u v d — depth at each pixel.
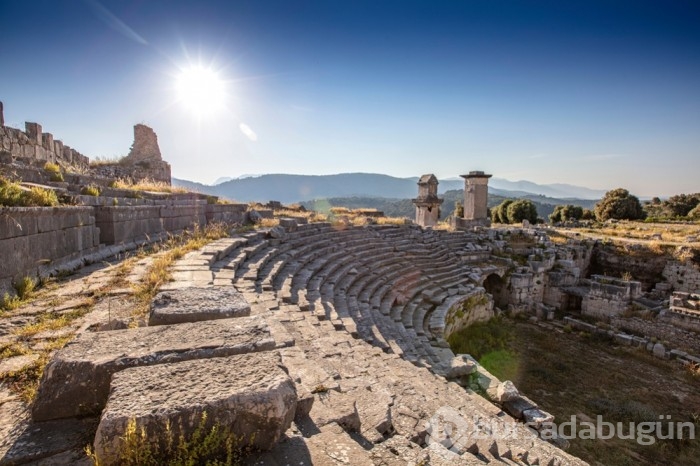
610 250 26.91
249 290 8.70
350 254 17.83
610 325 20.12
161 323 4.18
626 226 39.06
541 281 24.16
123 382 2.87
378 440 3.90
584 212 60.41
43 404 3.09
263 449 2.89
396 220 28.44
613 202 51.97
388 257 20.28
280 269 12.16
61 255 8.52
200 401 2.69
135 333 3.72
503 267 24.20
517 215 52.94
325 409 3.89
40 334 5.08
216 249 11.02
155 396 2.72
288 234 16.56
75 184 11.69
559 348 17.77
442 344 13.17
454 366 10.68
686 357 16.12
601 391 13.78
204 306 4.45
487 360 16.19
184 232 15.02
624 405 12.66
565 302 23.73
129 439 2.44
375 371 6.50
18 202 7.50
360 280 15.34
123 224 11.63
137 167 27.23
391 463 3.46
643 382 14.54
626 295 20.94
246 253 11.81
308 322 8.02
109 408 2.59
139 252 10.82
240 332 3.79
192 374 3.02
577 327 20.30
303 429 3.46
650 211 70.94
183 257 10.07
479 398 8.39
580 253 26.66
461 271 22.25
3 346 4.66
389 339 10.91
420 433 4.50
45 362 4.23
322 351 6.74
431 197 32.69
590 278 26.58
